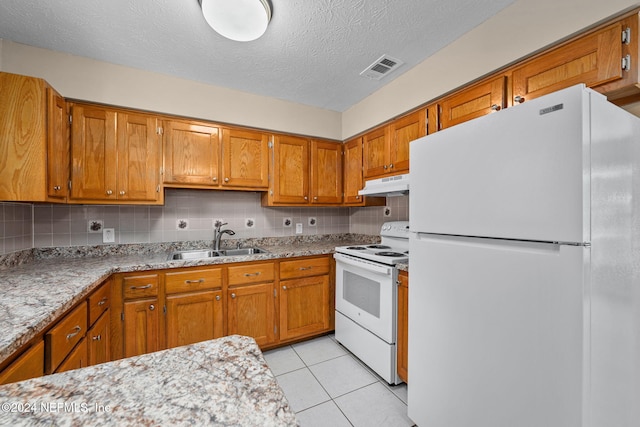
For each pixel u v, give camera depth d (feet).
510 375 3.09
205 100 7.30
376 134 8.05
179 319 6.28
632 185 3.16
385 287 5.99
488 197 3.33
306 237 10.00
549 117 2.76
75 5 4.54
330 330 8.30
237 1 4.25
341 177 9.55
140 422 1.31
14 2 4.45
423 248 4.24
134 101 6.49
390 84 7.38
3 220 5.36
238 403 1.48
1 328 2.65
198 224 8.21
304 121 8.84
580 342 2.55
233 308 6.86
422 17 4.95
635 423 3.20
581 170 2.53
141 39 5.45
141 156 6.61
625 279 3.05
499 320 3.20
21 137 4.69
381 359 6.08
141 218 7.48
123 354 5.74
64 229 6.67
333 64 6.48
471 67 5.32
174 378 1.69
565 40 4.09
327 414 5.12
